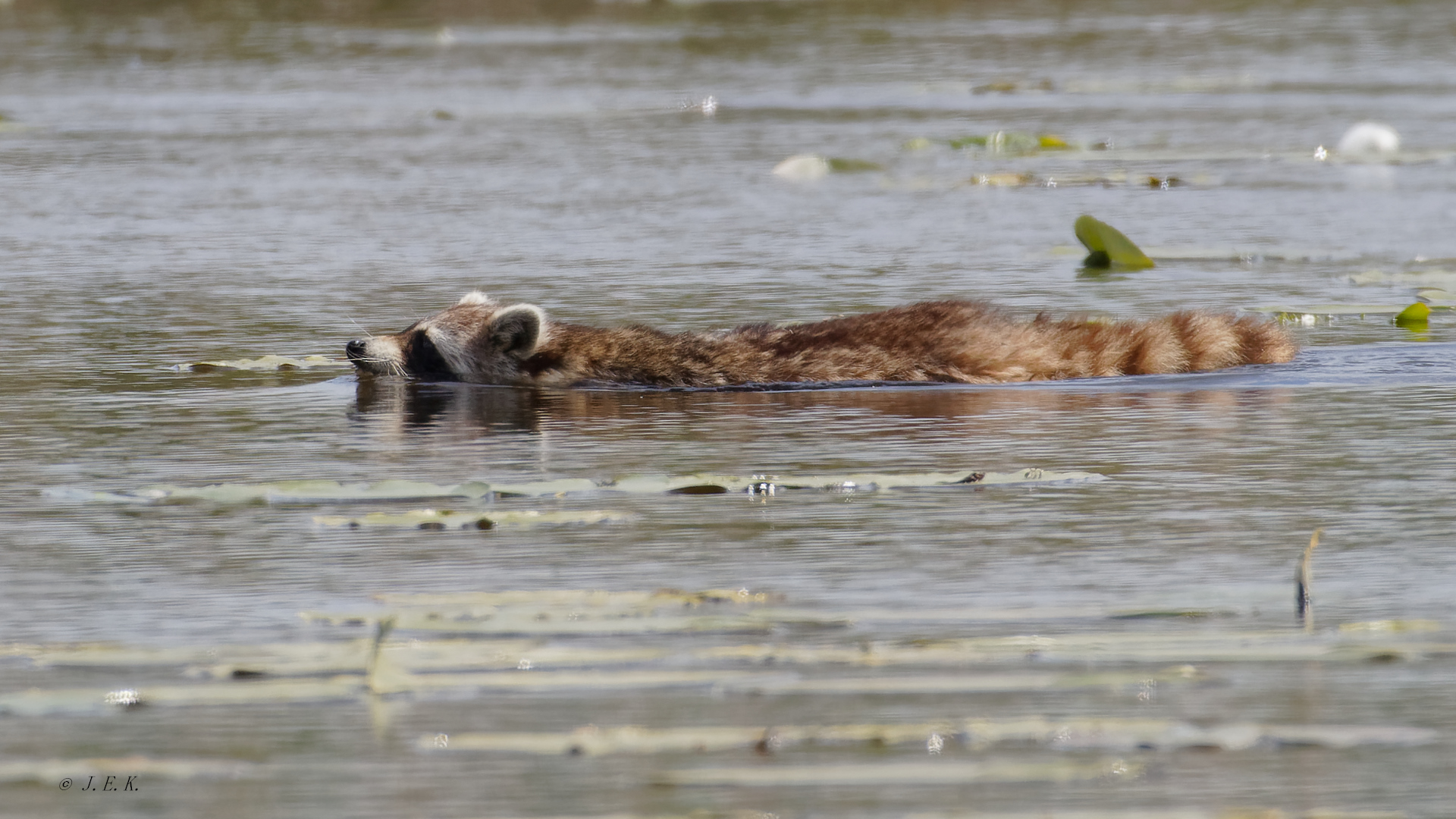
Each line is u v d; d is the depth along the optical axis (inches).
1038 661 512.1
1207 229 1485.0
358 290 1229.1
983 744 462.3
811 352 971.9
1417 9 3218.5
